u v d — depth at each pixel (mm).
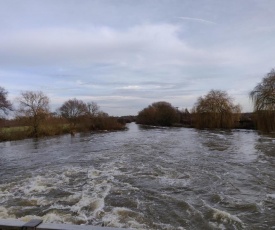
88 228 4316
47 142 41312
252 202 11875
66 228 4320
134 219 10273
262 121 43250
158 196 12891
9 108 51406
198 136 43156
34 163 23109
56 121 58812
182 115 91312
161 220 10180
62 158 24969
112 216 10586
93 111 88062
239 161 21203
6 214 11109
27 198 13109
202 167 19031
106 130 70438
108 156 24641
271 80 42656
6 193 14117
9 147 36500
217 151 26531
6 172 19766
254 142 32844
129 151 27328
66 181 16141
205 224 9766
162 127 79938
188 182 15258
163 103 97438
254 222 9930
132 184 15016
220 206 11555
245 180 15555
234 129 57656
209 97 62094
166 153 25562
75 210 11328
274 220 10078
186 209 11195
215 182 15180
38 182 16062
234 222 9875
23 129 51188
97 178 16531
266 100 42688
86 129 69125
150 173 17422
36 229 4402
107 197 12891
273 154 24219
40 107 52594
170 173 17359
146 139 40375
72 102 84125
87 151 28953
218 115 60594
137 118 122812
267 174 16875
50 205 12031
